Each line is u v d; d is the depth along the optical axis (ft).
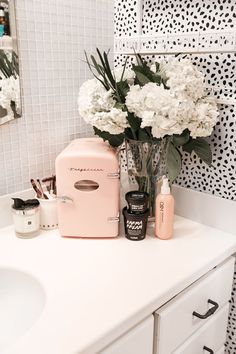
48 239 3.52
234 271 3.76
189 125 3.20
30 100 3.71
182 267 3.05
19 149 3.74
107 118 3.26
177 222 3.91
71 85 4.05
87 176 3.37
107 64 3.38
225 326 3.81
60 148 4.12
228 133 3.49
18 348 2.19
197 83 3.18
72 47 3.95
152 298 2.64
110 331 2.35
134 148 3.58
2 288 3.13
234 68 3.29
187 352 3.28
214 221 3.76
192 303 3.11
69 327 2.36
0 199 3.64
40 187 3.74
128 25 3.99
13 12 3.35
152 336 2.82
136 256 3.21
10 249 3.33
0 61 3.36
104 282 2.83
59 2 3.72
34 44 3.61
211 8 3.30
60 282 2.82
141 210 3.43
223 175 3.63
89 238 3.55
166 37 3.59
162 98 3.00
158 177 3.66
